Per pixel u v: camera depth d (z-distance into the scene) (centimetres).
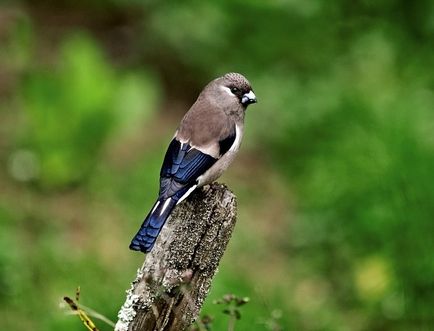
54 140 1422
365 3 1578
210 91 862
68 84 1422
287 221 1372
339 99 1414
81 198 1410
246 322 1028
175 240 668
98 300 1109
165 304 660
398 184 1205
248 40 1592
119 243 1316
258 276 1259
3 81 1592
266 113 1488
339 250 1248
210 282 677
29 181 1421
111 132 1438
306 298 1213
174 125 1559
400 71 1502
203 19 1611
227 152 829
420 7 1538
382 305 1166
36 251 1259
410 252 1168
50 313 1127
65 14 1741
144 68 1631
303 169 1422
